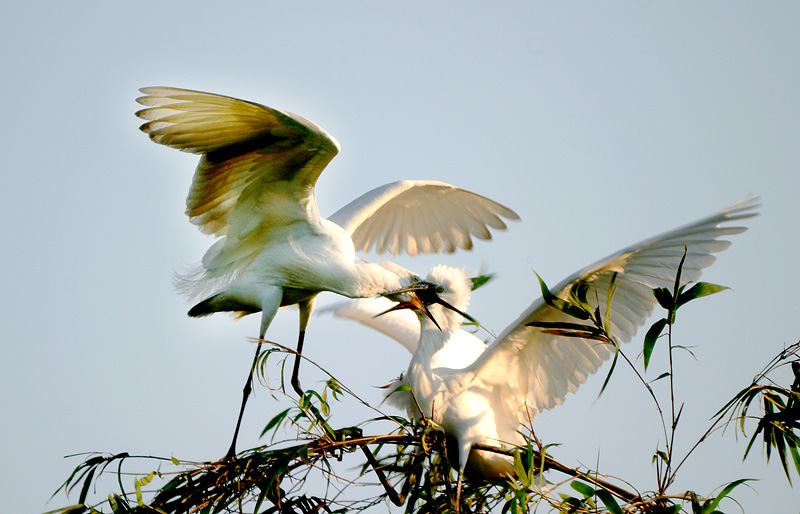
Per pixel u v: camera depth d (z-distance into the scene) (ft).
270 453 26.94
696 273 28.27
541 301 29.89
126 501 26.76
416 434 29.30
